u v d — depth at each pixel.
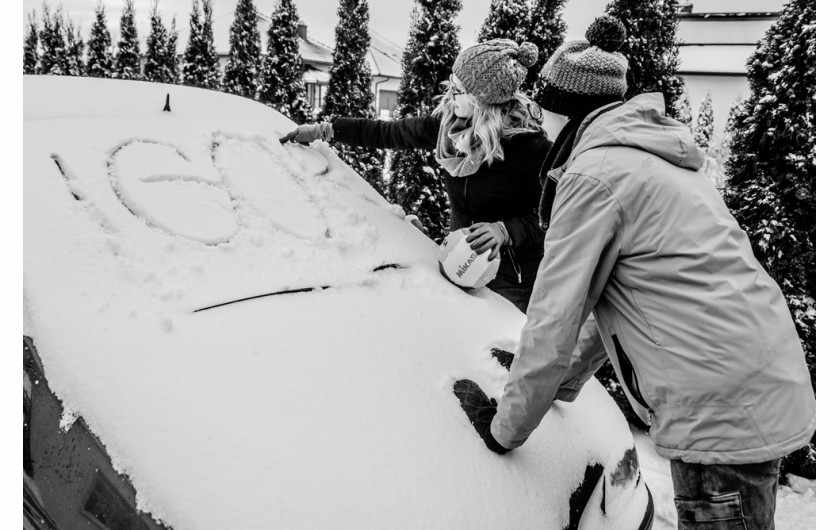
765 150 4.90
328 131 2.21
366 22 8.08
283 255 1.58
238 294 1.38
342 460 1.07
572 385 1.59
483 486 1.16
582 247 1.19
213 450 1.03
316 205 1.86
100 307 1.24
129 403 1.08
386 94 24.64
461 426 1.28
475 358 1.54
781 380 1.11
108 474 1.02
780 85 4.72
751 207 4.98
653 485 3.59
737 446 1.11
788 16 4.74
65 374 1.13
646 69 4.71
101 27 15.28
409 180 6.07
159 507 0.97
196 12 12.37
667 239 1.16
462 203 2.22
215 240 1.53
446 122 2.09
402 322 1.51
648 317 1.20
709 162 9.91
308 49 22.36
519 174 2.05
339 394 1.20
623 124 1.25
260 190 1.79
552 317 1.19
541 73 1.46
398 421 1.20
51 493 1.07
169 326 1.23
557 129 2.10
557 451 1.38
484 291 1.96
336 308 1.45
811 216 4.84
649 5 4.64
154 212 1.53
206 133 1.94
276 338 1.28
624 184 1.18
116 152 1.68
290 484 1.01
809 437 1.12
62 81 2.19
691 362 1.14
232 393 1.13
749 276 1.16
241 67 10.98
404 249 1.91
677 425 1.17
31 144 1.59
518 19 5.25
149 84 2.38
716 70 25.95
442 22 6.08
